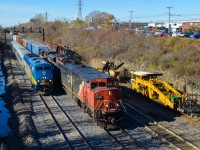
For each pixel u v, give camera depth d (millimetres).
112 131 23609
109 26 78938
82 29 89000
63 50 49781
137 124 25156
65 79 34625
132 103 31422
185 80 32906
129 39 55781
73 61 35031
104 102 23922
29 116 27000
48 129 24000
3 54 80312
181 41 45594
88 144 20531
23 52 53594
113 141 21406
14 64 61469
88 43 71250
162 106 29562
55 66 40219
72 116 27281
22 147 20609
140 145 20406
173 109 28188
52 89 35562
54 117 27062
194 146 20031
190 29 83438
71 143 21062
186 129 23750
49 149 20078
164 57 40312
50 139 21875
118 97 24500
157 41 49438
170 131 22938
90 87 25078
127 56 48938
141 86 33312
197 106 28484
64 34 97500
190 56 37969
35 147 20141
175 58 39406
